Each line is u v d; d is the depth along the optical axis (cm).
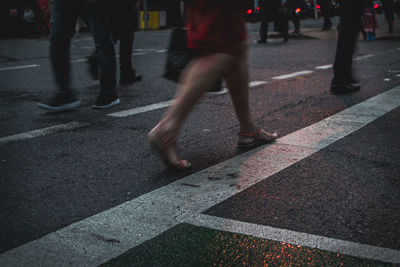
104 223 225
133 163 315
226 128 401
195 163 311
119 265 187
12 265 189
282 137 366
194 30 270
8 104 529
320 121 416
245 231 213
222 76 296
